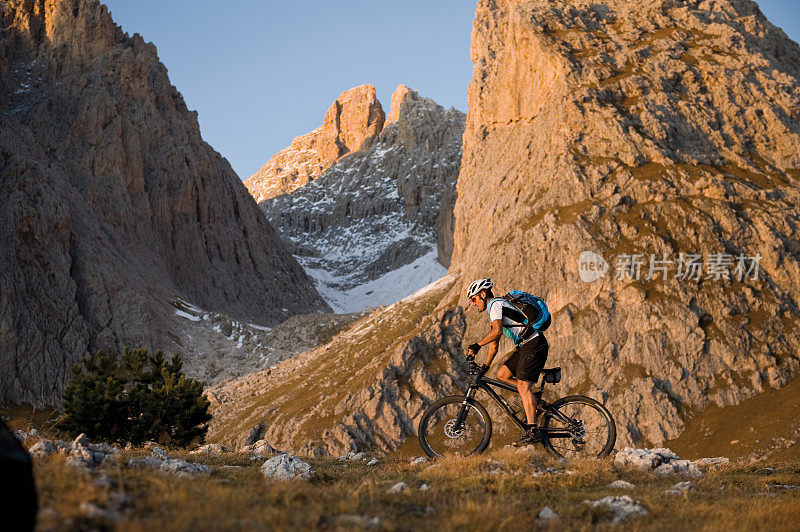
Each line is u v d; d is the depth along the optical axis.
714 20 90.12
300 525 5.17
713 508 7.62
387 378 68.31
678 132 74.25
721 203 65.94
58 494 5.13
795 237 62.81
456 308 74.38
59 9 163.38
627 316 62.00
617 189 70.50
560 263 68.06
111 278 116.00
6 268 96.12
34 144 133.38
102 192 141.25
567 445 10.55
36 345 91.94
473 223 99.50
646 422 55.16
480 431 10.36
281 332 136.62
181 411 29.44
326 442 64.06
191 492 6.00
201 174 183.00
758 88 77.69
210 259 177.25
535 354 9.81
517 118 100.31
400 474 9.82
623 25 92.50
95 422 28.11
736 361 57.09
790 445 47.06
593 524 6.52
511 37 101.25
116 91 160.38
